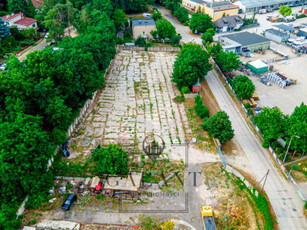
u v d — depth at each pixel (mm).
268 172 51094
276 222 44500
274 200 48281
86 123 62375
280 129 57594
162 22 109562
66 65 57594
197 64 76125
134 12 142375
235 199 47000
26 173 41188
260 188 50375
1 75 47312
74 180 48250
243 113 70812
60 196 45500
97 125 61938
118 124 62844
